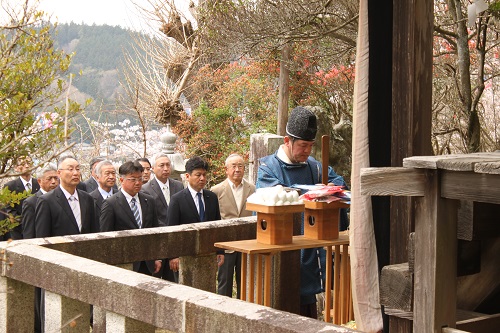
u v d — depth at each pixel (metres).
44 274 4.23
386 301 3.13
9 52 3.89
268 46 12.62
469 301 3.63
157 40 19.44
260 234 4.77
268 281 4.64
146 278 3.79
